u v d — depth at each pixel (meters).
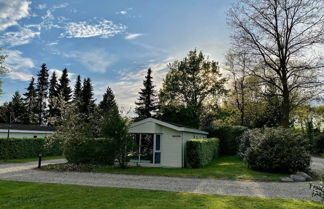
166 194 8.49
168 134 18.20
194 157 17.00
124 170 15.32
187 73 38.31
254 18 23.33
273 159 14.59
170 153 17.95
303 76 22.73
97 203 7.22
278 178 12.78
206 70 37.69
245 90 31.31
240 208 6.89
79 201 7.43
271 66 23.44
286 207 7.05
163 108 37.06
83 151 18.17
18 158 22.58
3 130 27.06
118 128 16.14
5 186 9.62
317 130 38.97
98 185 10.20
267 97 25.42
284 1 22.08
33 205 6.99
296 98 28.08
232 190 9.62
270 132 15.98
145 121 18.58
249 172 14.73
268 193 9.17
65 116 18.77
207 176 13.06
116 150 16.23
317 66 21.95
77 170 15.11
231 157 25.06
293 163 14.27
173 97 38.00
